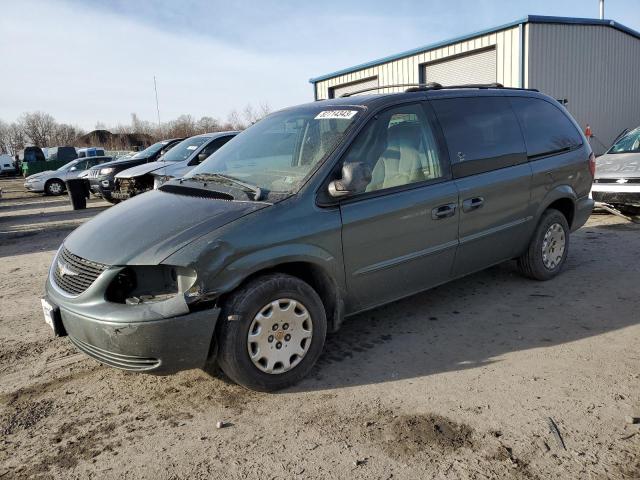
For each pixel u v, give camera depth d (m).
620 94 18.48
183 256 3.00
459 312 4.61
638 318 4.30
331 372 3.62
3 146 77.69
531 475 2.50
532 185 4.85
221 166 4.24
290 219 3.35
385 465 2.62
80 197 14.45
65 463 2.77
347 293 3.69
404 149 4.00
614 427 2.85
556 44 15.79
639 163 7.90
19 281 6.51
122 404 3.34
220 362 3.22
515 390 3.27
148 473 2.66
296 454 2.75
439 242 4.15
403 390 3.34
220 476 2.61
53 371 3.83
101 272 3.08
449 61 17.61
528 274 5.26
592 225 7.95
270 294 3.23
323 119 4.06
